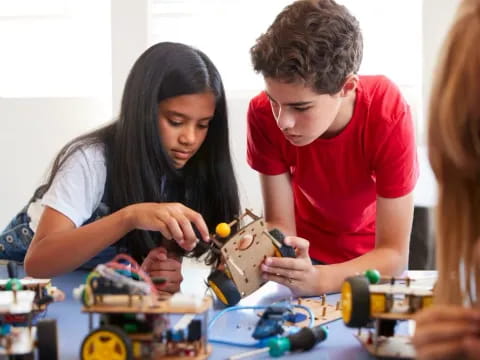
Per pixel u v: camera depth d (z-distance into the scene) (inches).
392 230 54.4
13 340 31.6
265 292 48.6
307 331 34.7
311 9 49.3
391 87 57.5
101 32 105.3
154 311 30.6
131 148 52.3
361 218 63.2
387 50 99.3
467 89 27.4
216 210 57.8
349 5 99.4
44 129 104.3
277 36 48.3
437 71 29.3
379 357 32.7
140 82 52.2
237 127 100.6
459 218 30.5
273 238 45.8
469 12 28.5
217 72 54.1
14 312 32.3
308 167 59.6
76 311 42.4
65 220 50.8
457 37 28.4
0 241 62.4
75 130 104.1
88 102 103.9
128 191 52.4
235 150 100.3
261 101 59.5
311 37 47.3
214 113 54.7
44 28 106.0
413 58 98.7
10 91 107.3
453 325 26.1
